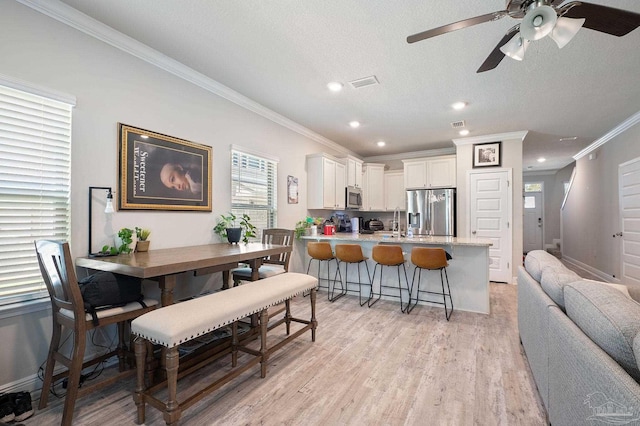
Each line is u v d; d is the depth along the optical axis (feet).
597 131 16.67
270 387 6.91
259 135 13.47
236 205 12.27
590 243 20.51
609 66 9.43
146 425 5.62
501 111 13.67
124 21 7.59
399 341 9.38
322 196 16.67
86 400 6.48
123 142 8.36
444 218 18.83
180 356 7.73
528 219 31.17
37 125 6.85
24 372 6.61
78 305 5.60
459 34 7.91
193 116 10.43
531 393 6.62
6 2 6.32
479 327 10.53
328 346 9.05
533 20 5.07
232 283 11.64
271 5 6.89
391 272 13.92
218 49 8.81
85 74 7.57
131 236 8.07
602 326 3.77
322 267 15.90
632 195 14.61
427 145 20.54
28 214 6.74
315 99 12.49
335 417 5.90
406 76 10.34
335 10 7.04
